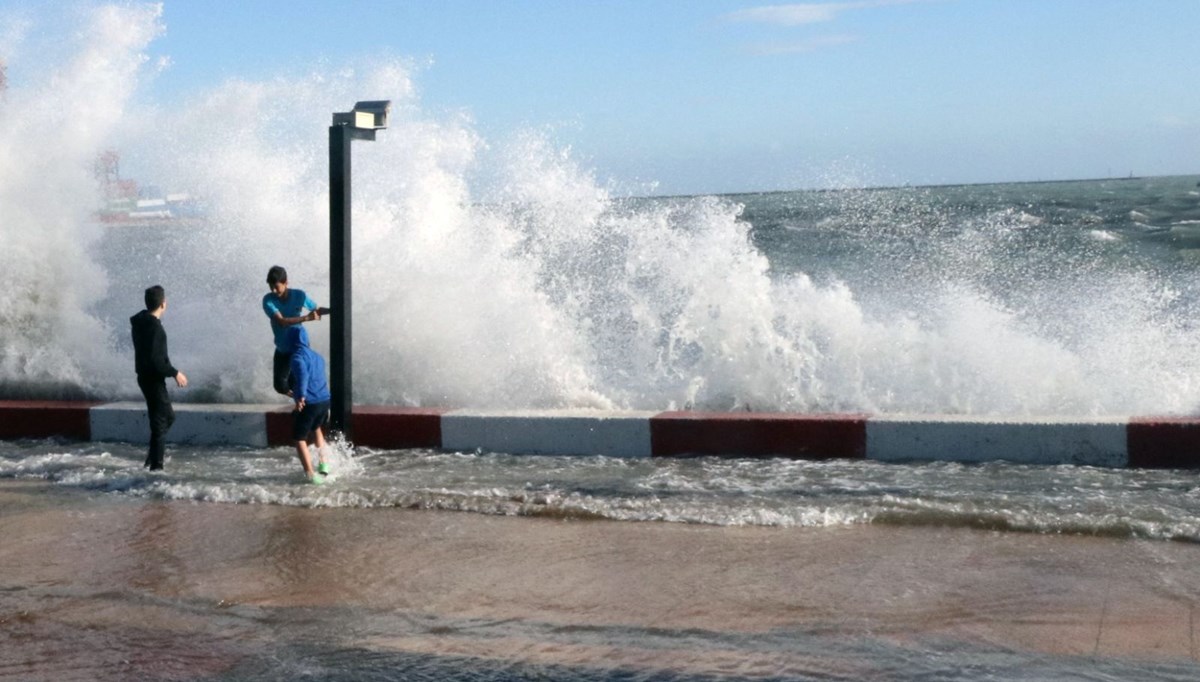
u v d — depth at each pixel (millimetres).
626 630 5086
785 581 5672
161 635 5230
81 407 10109
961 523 6586
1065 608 5172
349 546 6543
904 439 8195
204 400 10500
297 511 7402
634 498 7270
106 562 6363
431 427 9133
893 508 6750
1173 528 6227
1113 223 37406
